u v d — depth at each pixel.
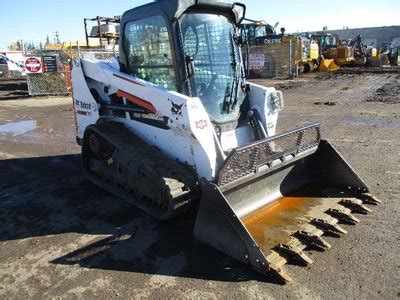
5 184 6.10
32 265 3.85
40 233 4.48
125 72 5.19
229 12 4.86
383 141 7.70
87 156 5.88
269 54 23.03
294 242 3.79
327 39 30.50
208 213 3.86
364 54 28.72
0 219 4.88
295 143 4.52
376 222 4.37
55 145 8.41
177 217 4.67
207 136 4.23
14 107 14.02
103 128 5.16
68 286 3.50
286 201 4.67
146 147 4.82
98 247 4.12
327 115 10.56
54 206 5.19
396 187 5.33
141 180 4.70
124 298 3.31
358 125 9.20
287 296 3.24
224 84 4.83
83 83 5.73
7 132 9.85
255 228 4.07
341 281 3.41
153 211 4.59
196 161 4.34
